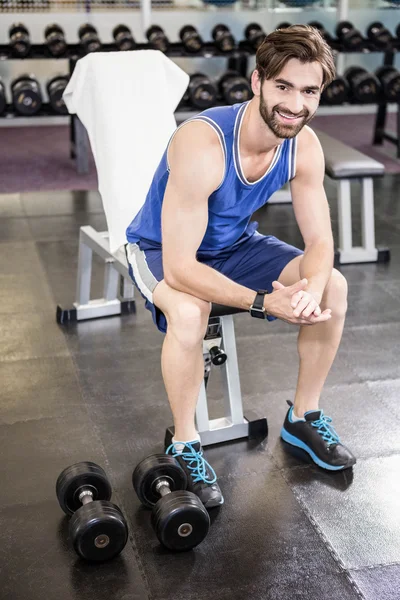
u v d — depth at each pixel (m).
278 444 2.02
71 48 4.44
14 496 1.79
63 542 1.65
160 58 2.41
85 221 3.65
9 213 3.71
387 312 2.82
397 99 4.49
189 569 1.58
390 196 4.11
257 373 2.37
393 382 2.34
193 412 1.78
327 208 1.80
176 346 1.67
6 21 5.07
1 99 4.09
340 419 2.13
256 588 1.54
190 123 1.61
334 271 1.84
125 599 1.50
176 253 1.64
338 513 1.76
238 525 1.71
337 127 5.39
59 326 2.64
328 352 1.86
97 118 2.34
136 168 2.30
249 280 1.89
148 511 1.75
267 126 1.57
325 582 1.55
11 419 2.10
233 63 4.95
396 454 1.98
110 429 2.07
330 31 5.62
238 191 1.69
